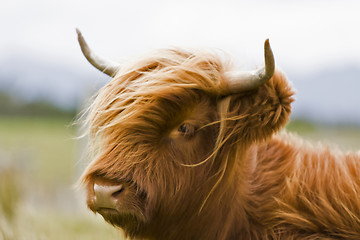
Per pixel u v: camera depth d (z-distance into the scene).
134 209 4.05
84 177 4.12
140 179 4.03
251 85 4.00
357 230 4.52
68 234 8.41
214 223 4.53
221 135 4.23
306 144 5.30
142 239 4.48
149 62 4.36
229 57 4.55
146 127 4.06
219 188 4.43
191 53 4.43
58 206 15.84
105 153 4.10
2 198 9.46
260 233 4.65
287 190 4.73
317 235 4.57
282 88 4.10
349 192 4.65
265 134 4.25
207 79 4.19
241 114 4.19
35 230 8.00
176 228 4.44
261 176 4.80
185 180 4.28
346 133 36.97
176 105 4.11
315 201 4.68
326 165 4.84
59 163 35.09
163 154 4.16
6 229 7.38
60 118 105.81
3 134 64.31
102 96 4.39
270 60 3.69
